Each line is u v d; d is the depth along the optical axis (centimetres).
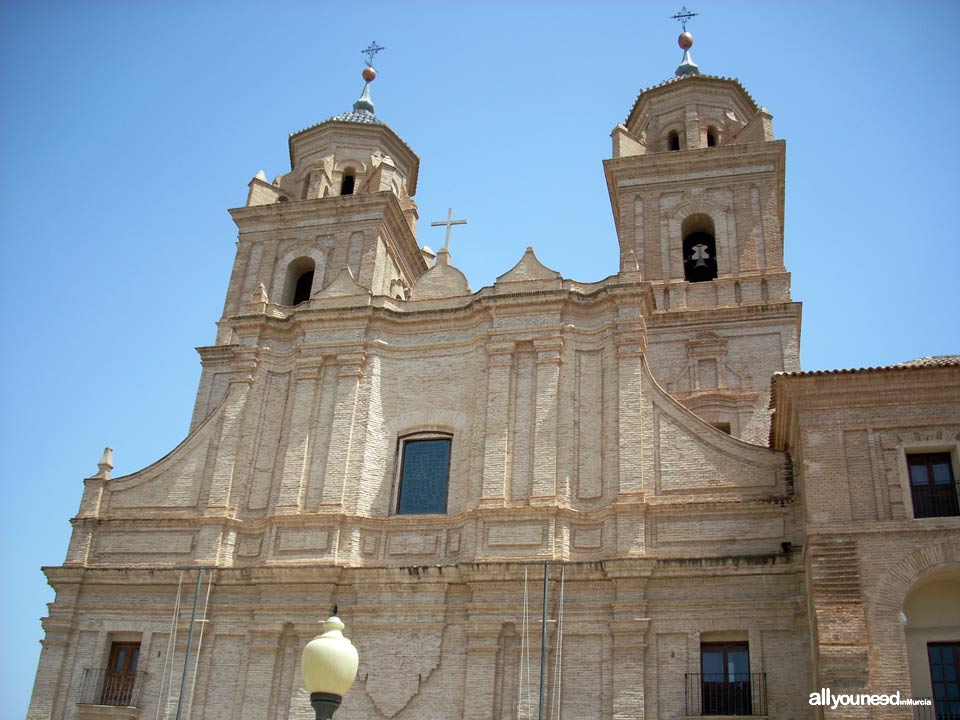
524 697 2498
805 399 2392
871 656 2103
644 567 2544
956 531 2189
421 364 3111
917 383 2352
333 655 1577
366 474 2953
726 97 4306
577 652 2534
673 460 2739
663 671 2461
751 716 2350
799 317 3591
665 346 3628
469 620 2617
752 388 3472
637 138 4341
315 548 2839
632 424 2775
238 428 3111
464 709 2527
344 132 4378
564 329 2970
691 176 3984
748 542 2569
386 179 4178
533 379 2941
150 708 2744
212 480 3044
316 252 4006
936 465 2303
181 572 2878
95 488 3120
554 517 2702
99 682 2823
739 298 3684
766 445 3369
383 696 2611
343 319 3173
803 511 2453
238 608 2812
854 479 2294
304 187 4291
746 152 3928
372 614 2712
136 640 2872
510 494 2786
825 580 2205
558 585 2600
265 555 2880
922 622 2177
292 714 2631
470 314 3098
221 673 2748
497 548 2708
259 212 4119
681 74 4562
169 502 3062
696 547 2597
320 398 3100
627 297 2952
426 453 3006
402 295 3966
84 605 2933
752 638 2448
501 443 2848
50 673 2841
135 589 2917
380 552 2841
